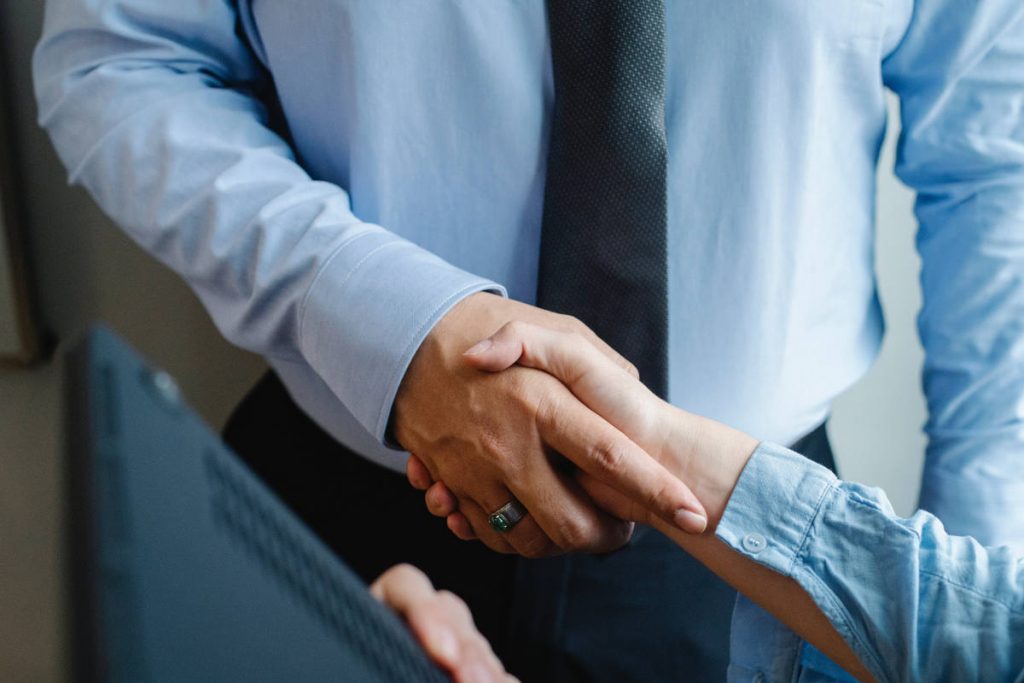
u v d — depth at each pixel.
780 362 0.86
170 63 0.86
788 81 0.77
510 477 0.68
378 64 0.77
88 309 1.36
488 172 0.81
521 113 0.78
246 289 0.79
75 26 0.85
